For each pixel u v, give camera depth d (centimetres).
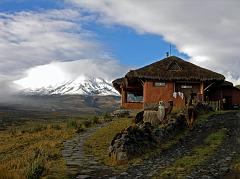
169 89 4988
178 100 4953
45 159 2283
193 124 3231
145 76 4912
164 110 3183
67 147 2727
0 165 2255
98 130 3438
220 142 2519
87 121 4016
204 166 1931
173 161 2106
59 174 1902
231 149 2297
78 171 1975
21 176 1766
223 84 5703
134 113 4484
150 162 2130
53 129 3984
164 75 4947
